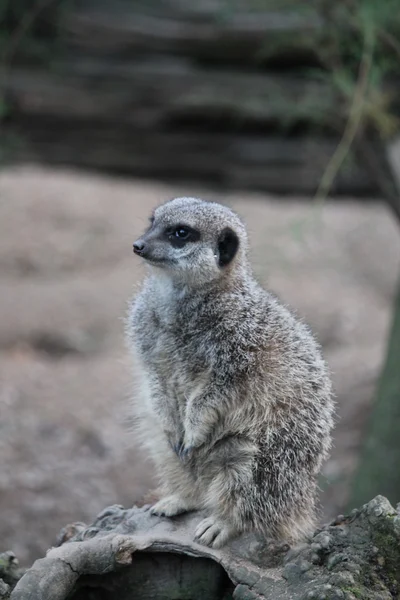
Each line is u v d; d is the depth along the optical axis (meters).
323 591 4.79
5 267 18.75
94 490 11.26
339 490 11.12
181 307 5.88
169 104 20.31
